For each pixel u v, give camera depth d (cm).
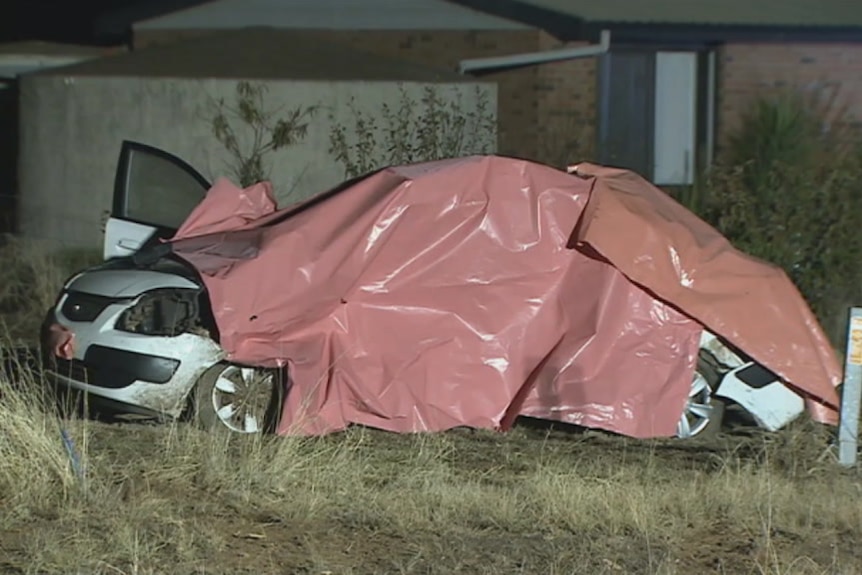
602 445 3847
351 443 3584
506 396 3772
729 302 3866
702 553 2942
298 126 6406
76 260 5797
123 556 2734
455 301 3769
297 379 3628
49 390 3809
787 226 5044
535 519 3094
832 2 7862
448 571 2738
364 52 7050
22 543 2808
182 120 6456
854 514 3197
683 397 3841
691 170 7544
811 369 3897
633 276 3816
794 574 2783
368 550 2859
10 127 7650
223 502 3106
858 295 5012
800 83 7588
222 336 3638
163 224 4428
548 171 3897
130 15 7569
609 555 2878
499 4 7212
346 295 3706
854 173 5294
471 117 6222
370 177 3859
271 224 3959
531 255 3828
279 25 7519
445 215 3809
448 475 3388
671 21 7119
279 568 2728
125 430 3706
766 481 3325
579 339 3816
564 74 7256
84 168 6531
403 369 3719
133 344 3694
